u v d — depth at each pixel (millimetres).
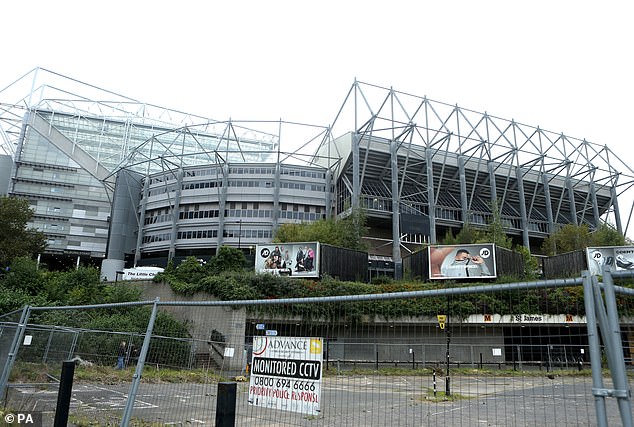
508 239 60719
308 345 5688
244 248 76812
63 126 112250
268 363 6078
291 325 6793
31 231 51344
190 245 78688
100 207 98812
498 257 43844
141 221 84875
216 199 79125
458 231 84500
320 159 88688
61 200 97312
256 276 38688
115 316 28109
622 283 4570
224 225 78250
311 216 79125
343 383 7590
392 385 8648
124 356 9820
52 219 95875
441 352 18641
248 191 78938
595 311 3895
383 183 81875
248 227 77875
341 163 79812
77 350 10320
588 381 4992
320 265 43219
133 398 7121
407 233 73562
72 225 96562
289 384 5766
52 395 9461
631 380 3961
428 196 76312
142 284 42375
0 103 102562
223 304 6805
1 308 32562
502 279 42344
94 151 113062
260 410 6891
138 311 28688
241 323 7141
